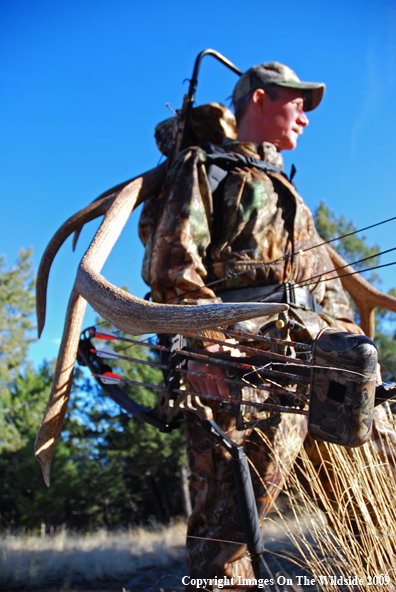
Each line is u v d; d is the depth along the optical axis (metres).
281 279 1.90
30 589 3.32
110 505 24.55
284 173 2.15
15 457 21.81
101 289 1.39
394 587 1.47
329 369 1.26
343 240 16.33
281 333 1.60
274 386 1.56
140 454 19.19
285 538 3.91
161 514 22.77
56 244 2.21
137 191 2.03
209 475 1.80
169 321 1.21
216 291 1.91
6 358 22.16
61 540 6.36
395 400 1.44
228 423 1.77
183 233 1.81
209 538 1.76
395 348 14.34
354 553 1.58
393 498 1.62
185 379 1.74
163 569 4.08
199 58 2.39
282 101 2.33
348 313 2.27
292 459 1.80
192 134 2.50
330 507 1.72
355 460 1.70
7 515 21.84
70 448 21.84
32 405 20.45
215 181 1.97
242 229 1.90
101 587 3.42
